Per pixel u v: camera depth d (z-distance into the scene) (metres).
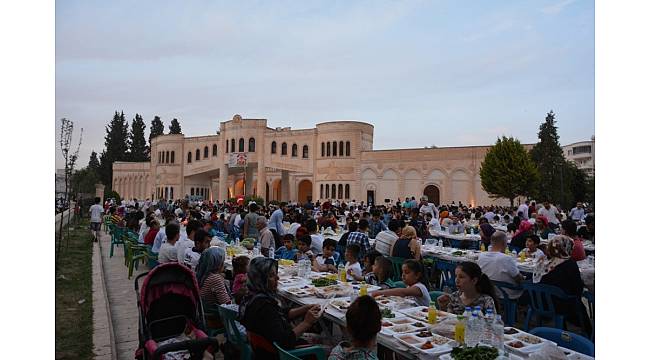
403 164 55.62
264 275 5.25
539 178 48.03
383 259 8.02
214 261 7.20
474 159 52.06
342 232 19.64
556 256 7.63
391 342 4.87
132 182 83.62
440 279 12.75
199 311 5.79
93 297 11.26
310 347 5.21
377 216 17.97
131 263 14.79
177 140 74.44
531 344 4.67
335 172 59.09
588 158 90.88
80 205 41.47
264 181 65.31
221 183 67.69
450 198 52.91
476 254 12.48
